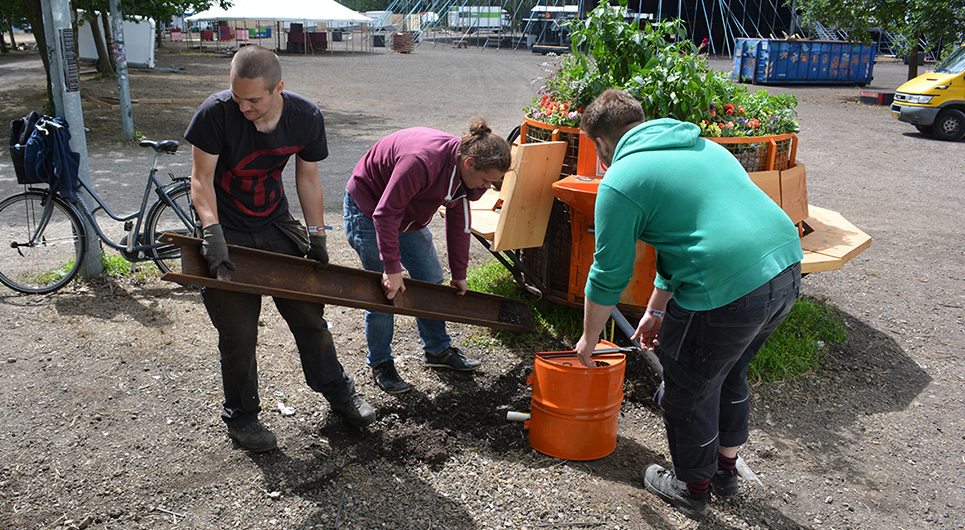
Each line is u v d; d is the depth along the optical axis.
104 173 9.20
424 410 3.59
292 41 38.62
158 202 5.10
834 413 3.79
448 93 19.91
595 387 3.09
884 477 3.24
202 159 2.68
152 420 3.38
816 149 12.47
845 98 21.27
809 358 4.29
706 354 2.52
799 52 25.44
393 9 55.12
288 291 2.83
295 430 3.34
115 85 20.62
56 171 4.69
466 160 3.11
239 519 2.73
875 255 6.61
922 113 13.68
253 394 3.10
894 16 18.91
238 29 45.78
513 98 18.81
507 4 50.34
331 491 2.92
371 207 3.44
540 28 44.56
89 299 4.81
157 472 2.99
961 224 7.78
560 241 4.36
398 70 27.72
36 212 4.92
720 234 2.38
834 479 3.22
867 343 4.68
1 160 9.97
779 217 2.51
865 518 2.96
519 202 4.02
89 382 3.71
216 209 2.76
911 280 5.95
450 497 2.92
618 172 2.46
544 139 4.50
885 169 10.80
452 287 3.68
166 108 15.88
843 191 9.27
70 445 3.14
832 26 20.34
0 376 3.72
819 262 3.96
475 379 3.95
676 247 2.46
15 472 2.94
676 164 2.44
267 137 2.73
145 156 10.49
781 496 3.08
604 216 2.47
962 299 5.54
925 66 36.09
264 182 2.90
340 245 6.29
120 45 11.42
